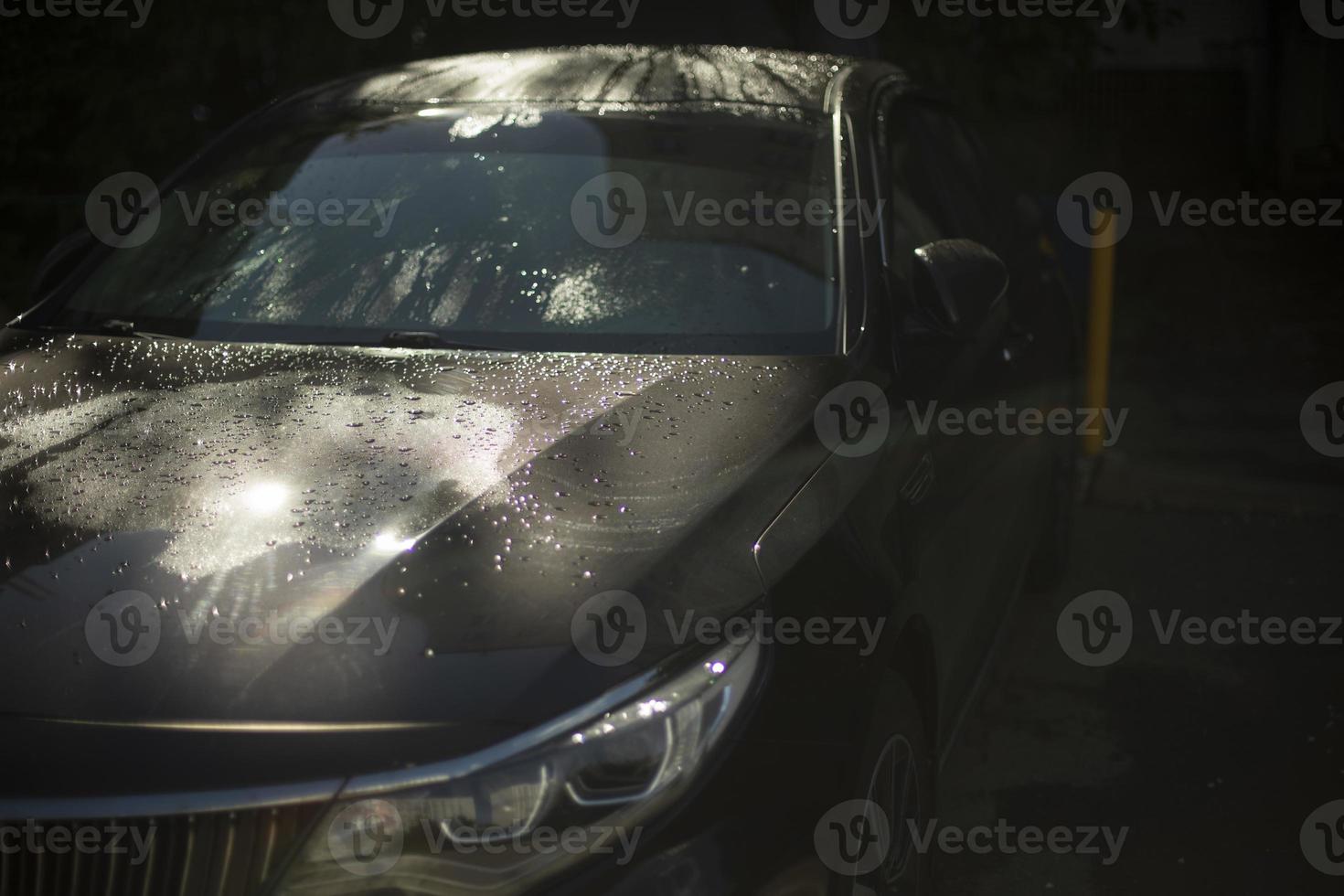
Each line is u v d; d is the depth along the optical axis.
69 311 2.95
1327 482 6.25
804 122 3.15
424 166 3.07
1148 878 3.04
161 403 2.32
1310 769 3.57
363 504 1.96
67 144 7.16
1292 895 2.97
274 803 1.58
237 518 1.92
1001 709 3.95
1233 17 12.20
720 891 1.72
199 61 6.77
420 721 1.65
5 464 2.12
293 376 2.43
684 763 1.73
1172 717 3.89
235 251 2.97
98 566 1.84
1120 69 12.32
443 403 2.29
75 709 1.65
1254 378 8.45
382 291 2.78
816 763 1.89
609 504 2.00
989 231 4.07
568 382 2.39
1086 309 6.52
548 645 1.74
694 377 2.43
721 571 1.93
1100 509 5.96
